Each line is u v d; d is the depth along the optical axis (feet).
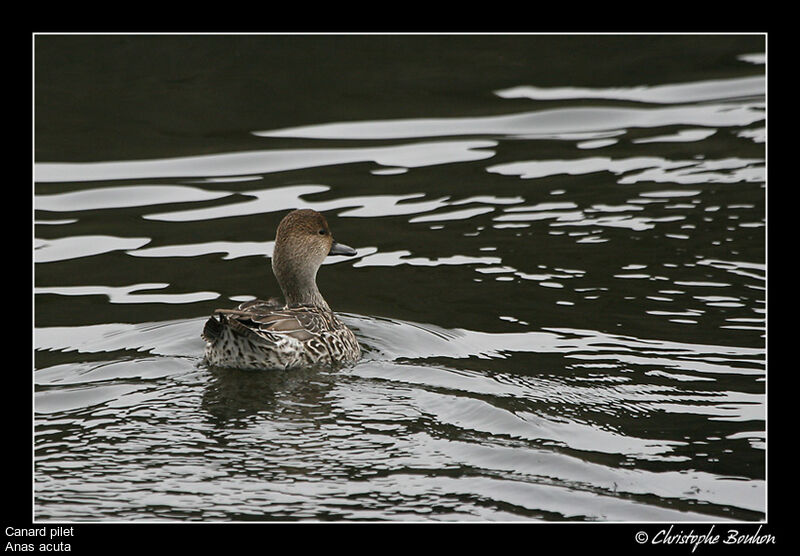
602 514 31.68
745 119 69.10
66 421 37.01
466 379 41.01
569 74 74.69
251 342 40.88
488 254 53.88
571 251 53.93
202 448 35.04
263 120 69.31
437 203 59.77
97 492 32.30
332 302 49.34
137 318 47.16
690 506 32.17
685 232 55.57
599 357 43.14
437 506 31.83
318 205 59.52
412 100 71.46
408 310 48.19
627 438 36.40
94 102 70.33
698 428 37.17
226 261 53.57
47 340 44.75
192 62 73.36
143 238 56.03
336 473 33.58
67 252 54.34
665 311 47.34
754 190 60.08
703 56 75.41
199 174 63.36
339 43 75.46
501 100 71.92
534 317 47.16
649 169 63.31
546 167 64.13
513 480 33.35
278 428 36.52
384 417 37.47
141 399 38.78
